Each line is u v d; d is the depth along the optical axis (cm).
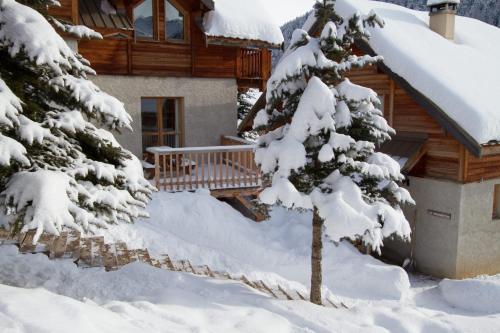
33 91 624
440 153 1172
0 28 525
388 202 764
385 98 1298
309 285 1003
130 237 1010
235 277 888
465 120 1070
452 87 1126
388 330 625
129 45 1380
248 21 1479
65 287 634
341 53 731
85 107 600
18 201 484
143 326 472
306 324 598
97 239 912
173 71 1469
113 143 637
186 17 1468
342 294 980
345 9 1419
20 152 491
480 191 1171
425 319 661
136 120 1425
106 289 638
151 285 664
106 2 1355
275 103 742
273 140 749
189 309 575
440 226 1183
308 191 745
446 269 1172
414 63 1177
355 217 651
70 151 605
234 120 1594
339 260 1099
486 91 1195
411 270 1248
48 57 509
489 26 1852
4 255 732
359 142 703
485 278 1187
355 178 771
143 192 659
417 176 1231
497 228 1224
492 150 1073
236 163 1507
